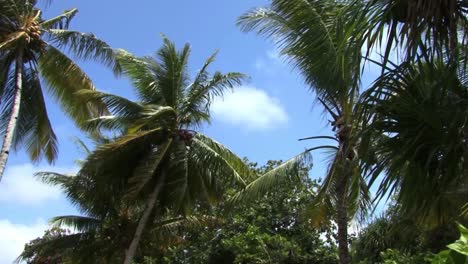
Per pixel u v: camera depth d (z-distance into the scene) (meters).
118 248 23.58
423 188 5.88
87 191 22.06
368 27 5.29
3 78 17.45
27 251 25.16
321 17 7.20
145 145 20.61
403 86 5.65
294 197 25.98
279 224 25.84
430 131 5.66
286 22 8.80
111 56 18.89
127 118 19.88
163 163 20.91
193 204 22.02
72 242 23.61
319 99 12.66
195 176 20.91
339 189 13.65
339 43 5.68
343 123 12.41
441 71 5.61
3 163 14.99
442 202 6.55
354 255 19.98
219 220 23.70
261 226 25.53
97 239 23.62
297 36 7.89
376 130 5.89
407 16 5.00
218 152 20.44
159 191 21.27
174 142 20.64
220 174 20.25
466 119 5.38
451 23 5.03
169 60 20.39
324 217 16.16
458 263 2.77
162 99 20.75
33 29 16.98
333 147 14.06
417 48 5.30
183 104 20.80
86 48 18.36
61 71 18.61
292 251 23.59
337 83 9.66
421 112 5.58
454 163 5.63
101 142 21.61
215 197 20.88
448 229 15.10
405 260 16.39
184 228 24.20
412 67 5.53
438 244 15.77
